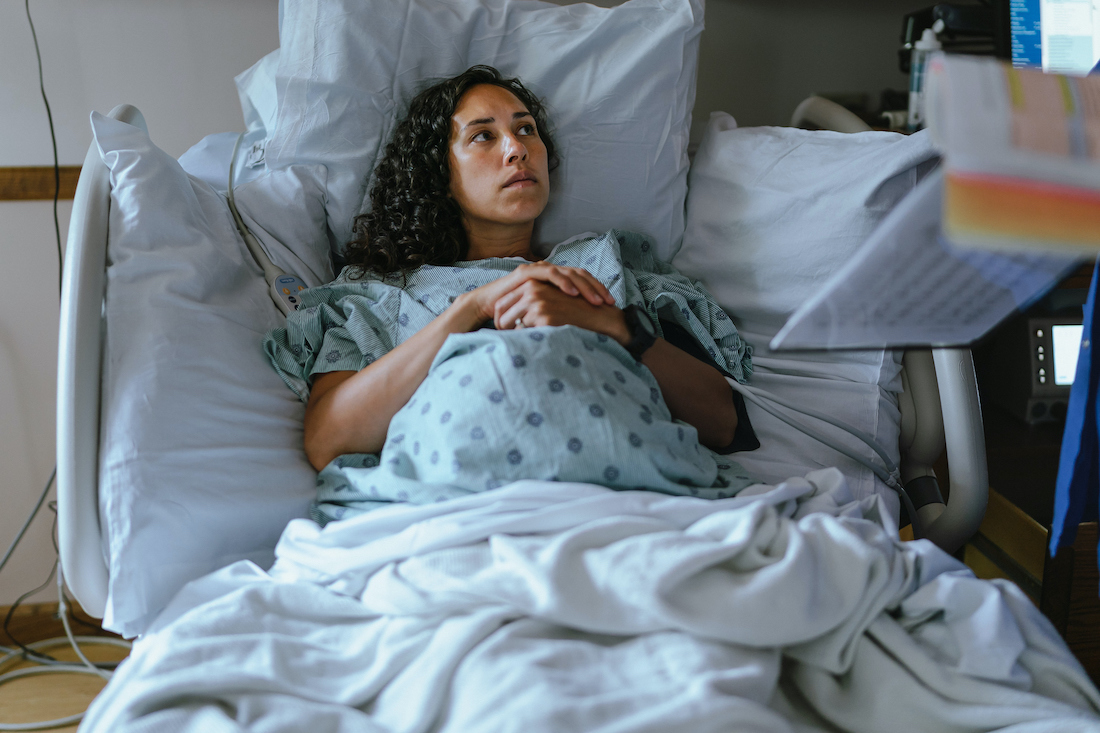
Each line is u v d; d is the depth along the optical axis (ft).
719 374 3.67
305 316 3.69
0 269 5.15
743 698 2.04
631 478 2.86
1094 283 2.07
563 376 2.96
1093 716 2.13
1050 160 1.28
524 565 2.36
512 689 2.04
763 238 4.17
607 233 4.14
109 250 3.26
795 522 2.55
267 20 5.25
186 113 5.31
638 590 2.25
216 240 3.79
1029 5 4.57
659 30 4.40
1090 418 2.17
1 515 5.49
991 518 4.04
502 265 4.01
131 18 5.08
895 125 5.16
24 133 5.10
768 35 5.72
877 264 1.64
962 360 3.37
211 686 2.21
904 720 2.26
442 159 4.17
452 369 3.05
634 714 1.99
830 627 2.31
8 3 4.90
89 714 2.34
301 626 2.57
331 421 3.38
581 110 4.42
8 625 5.51
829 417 3.64
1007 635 2.32
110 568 2.88
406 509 2.77
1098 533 3.28
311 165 4.43
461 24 4.46
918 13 5.09
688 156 5.02
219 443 3.15
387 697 2.24
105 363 3.07
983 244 1.36
